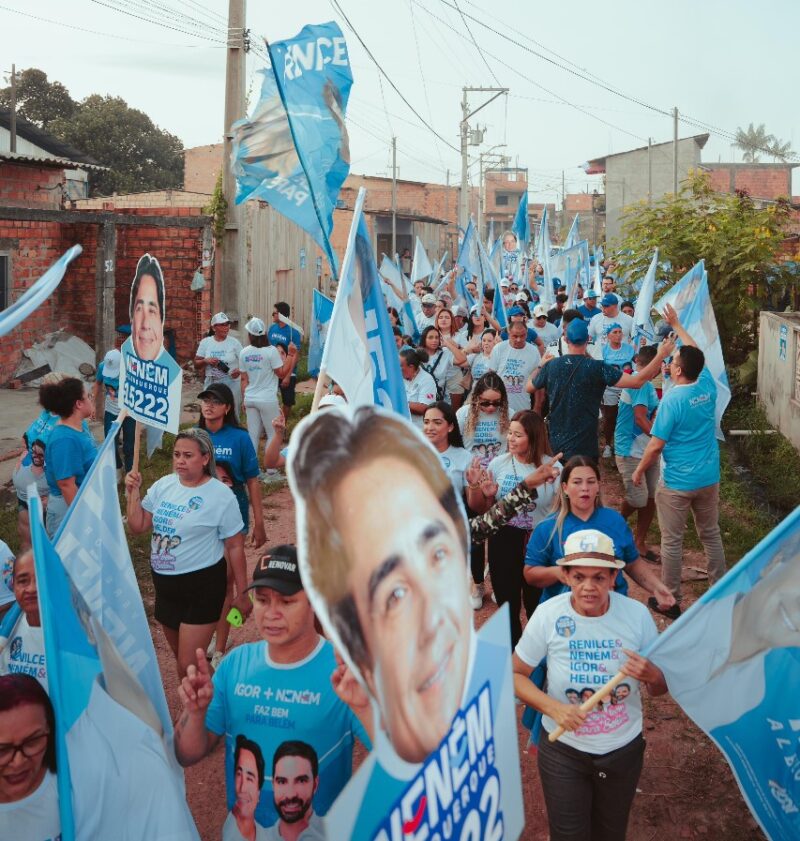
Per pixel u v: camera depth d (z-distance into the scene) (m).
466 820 2.38
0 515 10.23
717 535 7.69
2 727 3.06
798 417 13.53
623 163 59.62
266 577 3.35
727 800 5.37
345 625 2.12
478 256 19.11
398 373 4.41
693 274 9.66
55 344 19.53
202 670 3.39
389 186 64.19
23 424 15.31
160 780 3.31
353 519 2.17
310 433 2.12
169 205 33.75
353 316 4.08
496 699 2.52
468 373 11.48
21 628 4.12
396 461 2.27
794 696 3.64
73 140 55.94
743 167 63.81
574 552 3.93
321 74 6.18
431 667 2.29
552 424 8.21
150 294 5.73
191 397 17.73
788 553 3.63
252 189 6.45
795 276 17.94
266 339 11.41
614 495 11.12
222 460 7.00
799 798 3.63
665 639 3.76
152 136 59.25
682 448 7.42
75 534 3.95
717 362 9.20
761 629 3.68
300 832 3.40
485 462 7.61
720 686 3.75
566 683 4.02
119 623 3.98
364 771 2.10
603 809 4.12
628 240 19.11
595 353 13.06
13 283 18.81
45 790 3.18
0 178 18.77
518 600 6.14
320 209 6.30
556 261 24.34
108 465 4.09
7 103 59.38
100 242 15.50
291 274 25.59
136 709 3.48
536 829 5.13
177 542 5.65
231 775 3.50
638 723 4.07
